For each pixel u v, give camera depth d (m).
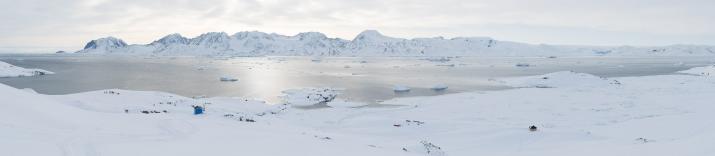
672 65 168.12
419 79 97.62
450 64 194.88
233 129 20.97
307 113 43.69
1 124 14.91
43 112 17.95
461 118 39.78
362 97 61.91
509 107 46.53
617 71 129.38
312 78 100.81
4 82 86.75
